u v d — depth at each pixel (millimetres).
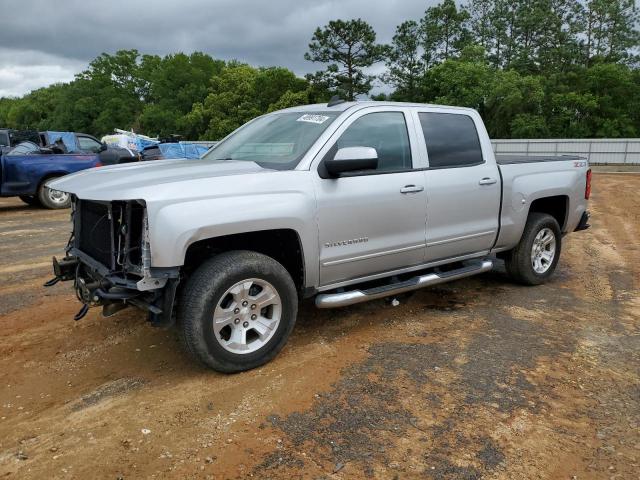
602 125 50562
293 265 4195
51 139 17250
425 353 4168
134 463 2818
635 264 7184
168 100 85188
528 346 4312
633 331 4656
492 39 62375
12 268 6883
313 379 3727
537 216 5918
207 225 3428
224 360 3678
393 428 3127
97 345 4383
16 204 14141
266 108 62969
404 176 4559
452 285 6070
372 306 5297
